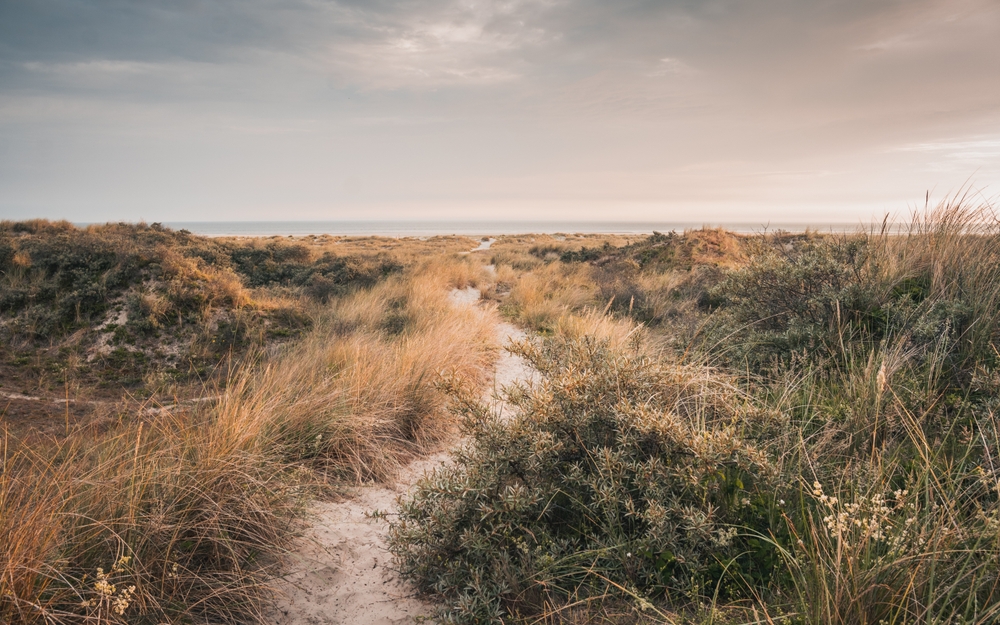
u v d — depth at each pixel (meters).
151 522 2.57
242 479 3.14
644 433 2.76
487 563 2.59
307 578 2.80
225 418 3.64
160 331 8.78
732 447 2.66
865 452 2.99
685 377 3.66
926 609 1.86
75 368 7.71
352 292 13.10
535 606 2.45
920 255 5.37
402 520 2.84
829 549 2.17
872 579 1.99
